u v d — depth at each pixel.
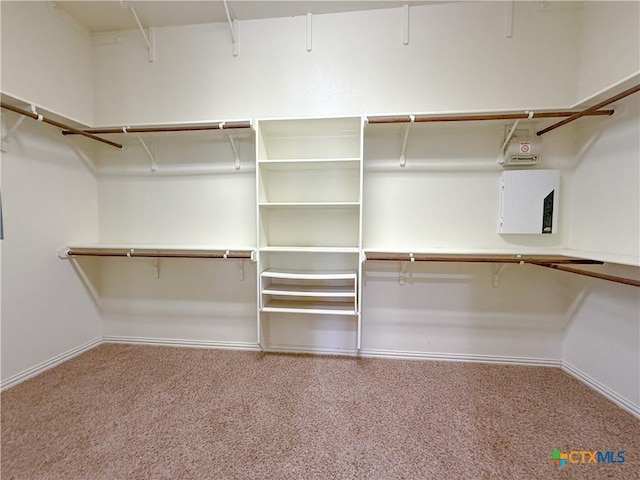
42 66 1.97
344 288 2.16
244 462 1.26
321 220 2.26
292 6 2.07
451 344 2.21
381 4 2.05
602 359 1.77
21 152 1.88
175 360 2.19
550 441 1.39
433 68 2.07
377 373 2.01
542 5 1.96
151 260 2.44
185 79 2.26
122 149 2.39
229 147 2.31
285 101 2.19
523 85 2.01
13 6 1.80
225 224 2.34
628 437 1.41
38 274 1.99
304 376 1.96
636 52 1.58
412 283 2.21
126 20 2.19
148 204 2.40
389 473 1.21
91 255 2.11
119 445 1.35
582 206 1.94
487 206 2.12
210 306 2.41
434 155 2.14
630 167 1.62
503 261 1.84
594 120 1.85
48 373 1.98
